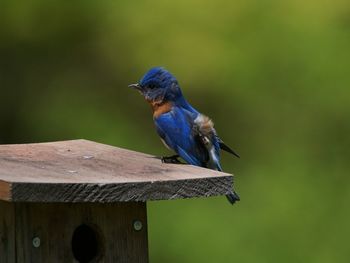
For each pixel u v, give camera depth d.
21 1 16.19
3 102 16.25
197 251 14.28
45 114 16.00
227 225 14.45
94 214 7.56
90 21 16.16
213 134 10.12
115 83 15.98
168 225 14.45
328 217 14.66
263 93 15.39
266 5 15.44
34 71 16.38
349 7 15.38
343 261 14.46
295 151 15.27
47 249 7.38
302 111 15.34
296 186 14.93
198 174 7.55
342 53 15.21
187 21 15.63
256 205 14.80
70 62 16.30
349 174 15.02
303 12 15.38
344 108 15.23
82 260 7.74
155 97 10.21
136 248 7.72
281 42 15.30
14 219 7.27
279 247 14.41
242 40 15.41
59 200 6.83
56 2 16.19
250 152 15.45
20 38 16.33
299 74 15.28
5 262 7.33
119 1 16.05
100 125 15.69
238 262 14.22
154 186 7.18
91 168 7.77
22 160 8.02
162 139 10.23
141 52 15.81
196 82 15.51
